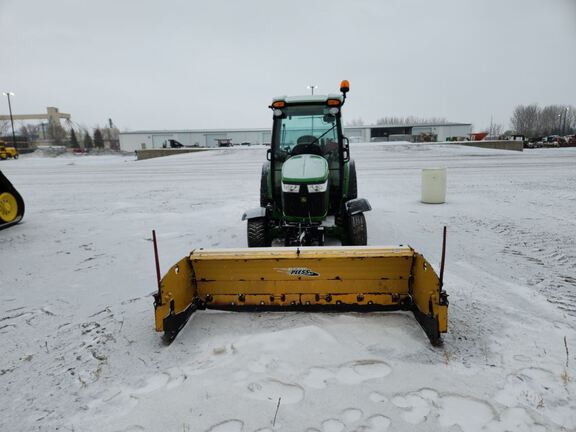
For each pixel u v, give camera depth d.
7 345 3.78
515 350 3.35
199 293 4.13
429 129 66.31
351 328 3.70
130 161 36.47
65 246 7.32
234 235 7.75
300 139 6.25
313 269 3.89
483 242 6.59
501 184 13.62
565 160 23.72
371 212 9.20
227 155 37.25
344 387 2.90
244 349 3.42
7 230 8.71
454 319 3.90
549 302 4.27
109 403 2.86
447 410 2.65
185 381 3.04
